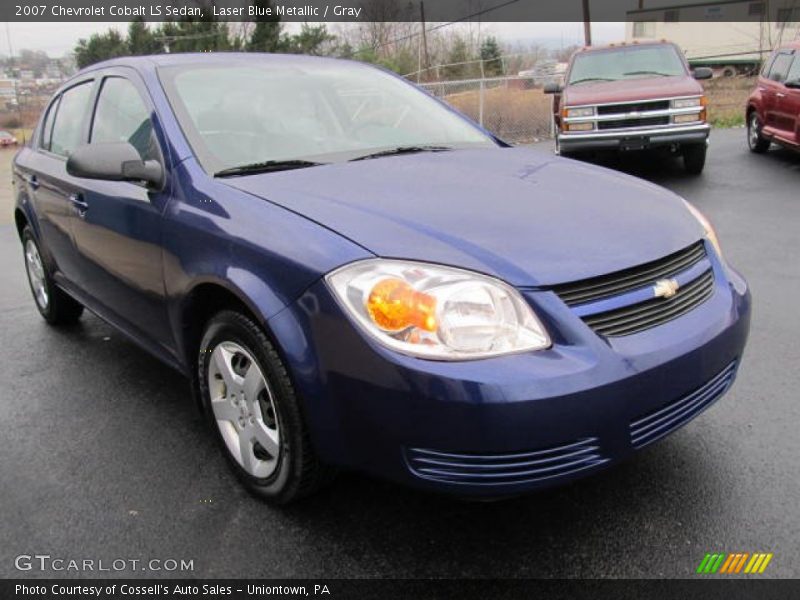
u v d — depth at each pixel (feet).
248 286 8.06
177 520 8.84
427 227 7.79
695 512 8.54
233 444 9.36
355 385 7.18
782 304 15.48
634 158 35.88
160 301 10.19
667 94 29.63
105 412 11.91
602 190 9.48
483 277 7.11
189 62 11.58
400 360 6.85
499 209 8.39
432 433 6.86
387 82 13.24
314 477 8.32
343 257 7.38
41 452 10.66
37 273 16.51
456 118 13.16
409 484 7.23
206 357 9.40
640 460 9.68
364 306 7.08
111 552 8.30
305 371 7.54
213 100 10.80
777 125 34.55
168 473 9.91
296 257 7.68
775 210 24.91
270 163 10.04
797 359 12.62
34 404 12.32
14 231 30.48
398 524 8.60
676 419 7.84
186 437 10.93
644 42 34.40
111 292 11.96
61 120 14.51
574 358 6.99
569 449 7.02
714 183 30.35
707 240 9.23
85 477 9.91
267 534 8.50
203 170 9.59
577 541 8.16
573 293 7.33
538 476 6.95
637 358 7.27
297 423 8.00
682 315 8.06
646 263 7.81
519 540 8.23
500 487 6.90
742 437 10.13
